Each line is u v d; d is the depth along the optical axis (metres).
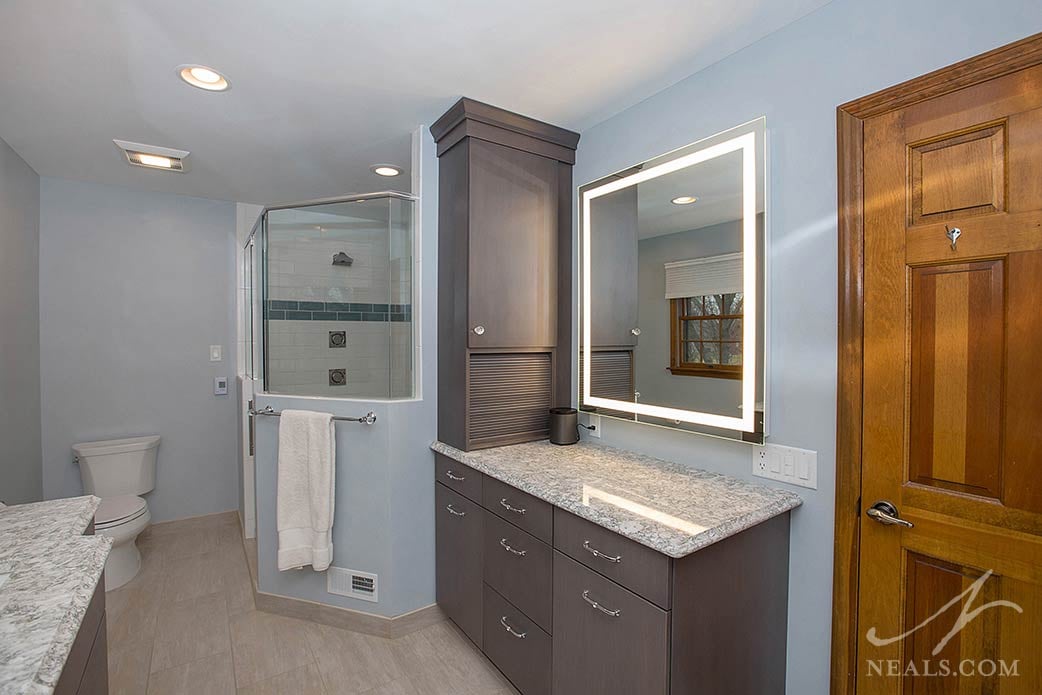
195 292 3.42
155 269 3.29
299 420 2.24
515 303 2.22
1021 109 1.12
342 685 1.89
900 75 1.31
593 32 1.58
